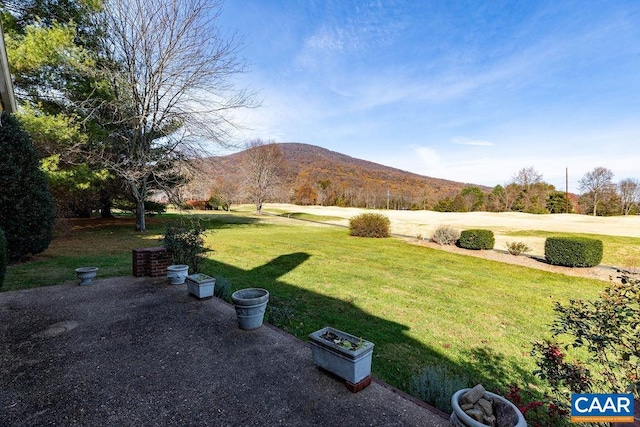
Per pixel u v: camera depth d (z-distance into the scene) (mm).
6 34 8898
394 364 3895
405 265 10422
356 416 2418
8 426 2262
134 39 12938
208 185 15742
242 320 4027
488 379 3672
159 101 13977
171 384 2830
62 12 11117
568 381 2406
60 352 3406
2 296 5305
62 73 10820
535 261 11438
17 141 7457
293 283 7582
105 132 12438
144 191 15125
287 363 3236
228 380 2908
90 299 5211
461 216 35375
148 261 6812
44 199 8094
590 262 9883
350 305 6129
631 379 2240
